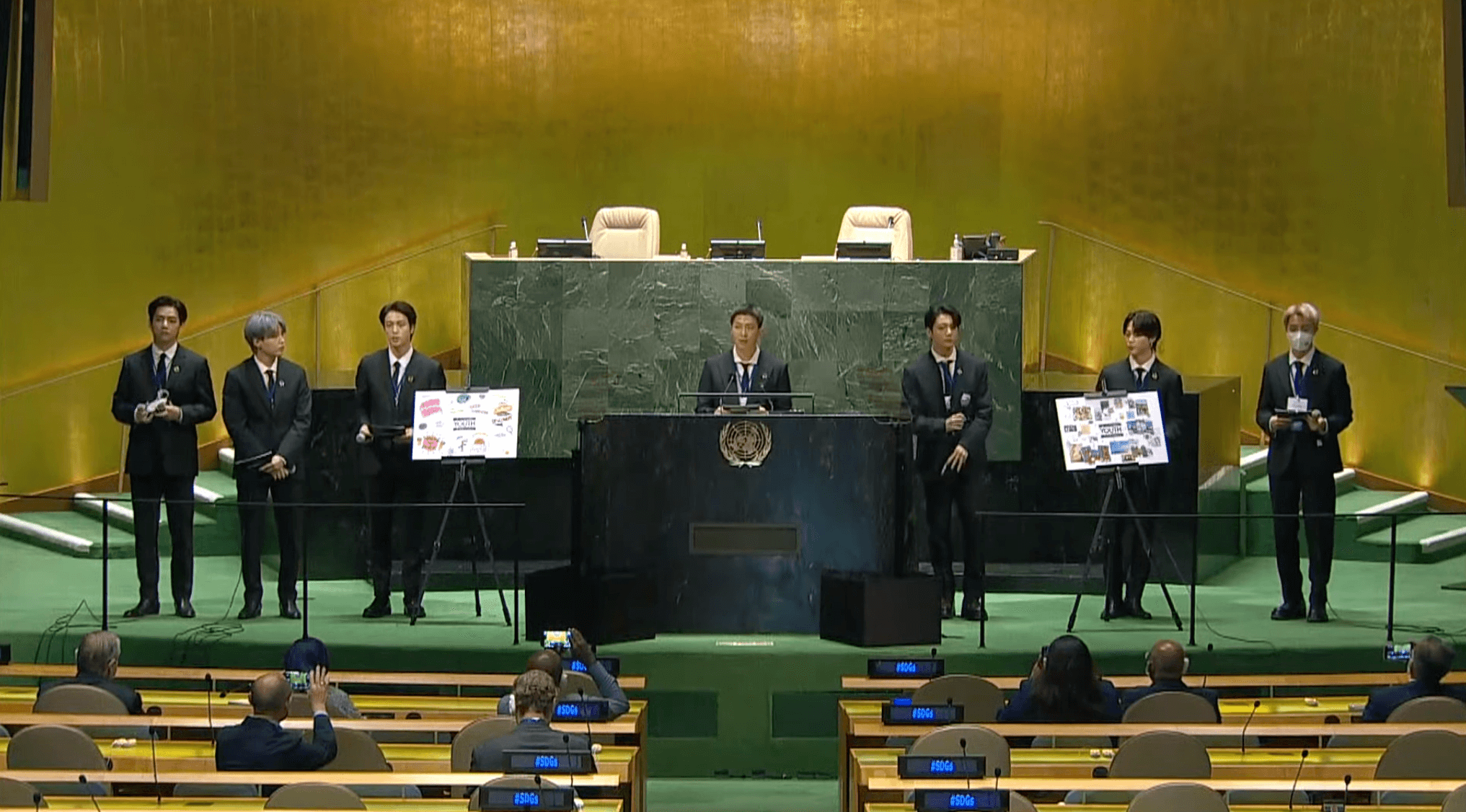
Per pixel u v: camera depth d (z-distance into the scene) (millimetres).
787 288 13250
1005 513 11461
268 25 16359
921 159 17172
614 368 13273
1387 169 15719
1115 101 16750
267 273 16359
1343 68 15875
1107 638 11297
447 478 13289
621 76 17234
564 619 10961
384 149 16812
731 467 11234
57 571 13523
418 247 16906
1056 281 16922
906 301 13227
